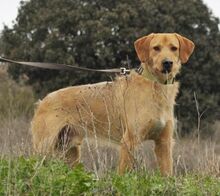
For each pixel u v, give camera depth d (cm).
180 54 927
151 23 2866
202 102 2811
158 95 884
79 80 2784
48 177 660
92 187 647
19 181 639
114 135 953
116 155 941
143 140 904
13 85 2931
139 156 784
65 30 2836
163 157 896
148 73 896
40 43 2911
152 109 882
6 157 735
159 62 883
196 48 2922
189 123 2711
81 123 965
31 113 2389
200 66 2914
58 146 996
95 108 964
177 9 2966
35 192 632
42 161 689
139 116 883
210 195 669
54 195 636
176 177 711
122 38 2778
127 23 2808
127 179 688
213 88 2908
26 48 2959
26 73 2908
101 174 679
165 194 662
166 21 2888
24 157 746
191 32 2970
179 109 2756
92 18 2827
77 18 2797
